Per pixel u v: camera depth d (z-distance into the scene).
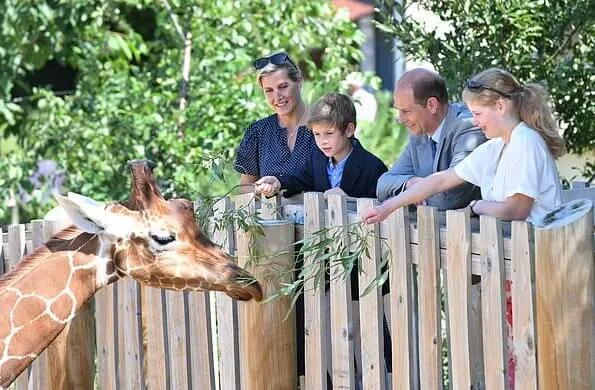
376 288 16.88
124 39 37.34
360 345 18.52
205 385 19.45
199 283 17.08
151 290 20.16
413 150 19.05
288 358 18.56
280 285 18.28
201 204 19.30
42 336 17.39
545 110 16.25
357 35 35.00
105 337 21.20
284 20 33.66
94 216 16.88
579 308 13.86
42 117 36.78
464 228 15.30
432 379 16.08
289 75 20.98
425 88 18.25
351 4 59.25
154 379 20.31
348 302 17.33
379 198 18.58
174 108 34.47
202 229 19.16
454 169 16.56
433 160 18.72
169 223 17.06
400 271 16.44
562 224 13.80
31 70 41.00
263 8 33.75
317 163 19.91
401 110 18.56
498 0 23.62
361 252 16.33
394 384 16.72
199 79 33.84
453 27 24.52
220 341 19.23
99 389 21.94
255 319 18.33
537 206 15.91
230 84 33.31
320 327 17.80
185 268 17.03
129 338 20.64
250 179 22.11
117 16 37.75
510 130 16.20
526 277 14.53
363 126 50.19
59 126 35.19
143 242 17.11
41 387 21.66
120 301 20.84
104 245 17.27
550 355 13.97
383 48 59.84
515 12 23.61
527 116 16.19
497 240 14.89
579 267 13.84
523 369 14.68
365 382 17.27
